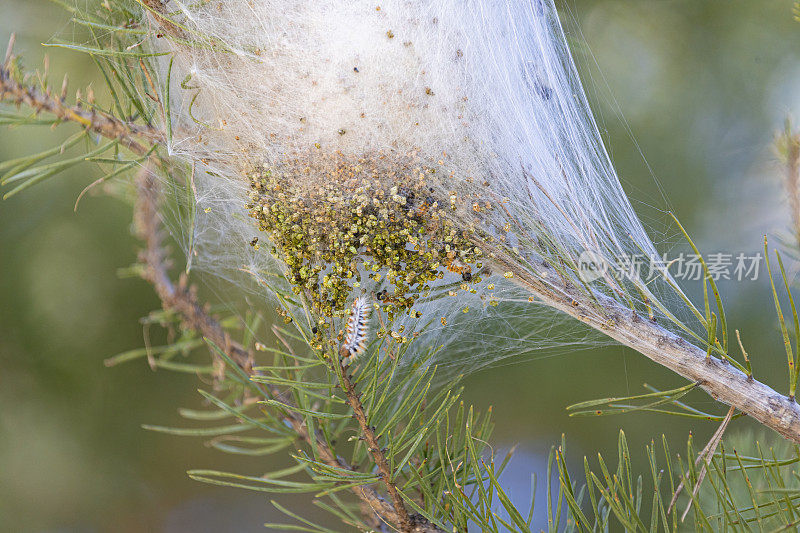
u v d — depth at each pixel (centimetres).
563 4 136
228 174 123
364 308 119
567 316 136
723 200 138
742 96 138
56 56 133
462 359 136
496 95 125
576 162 129
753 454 124
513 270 120
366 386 120
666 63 139
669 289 134
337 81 122
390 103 122
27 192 139
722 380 118
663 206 138
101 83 131
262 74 123
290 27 123
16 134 138
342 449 137
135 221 129
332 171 120
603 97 139
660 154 139
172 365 127
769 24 137
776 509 117
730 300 139
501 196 121
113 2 122
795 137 122
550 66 130
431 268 119
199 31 122
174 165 125
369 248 119
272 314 138
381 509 120
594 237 121
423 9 124
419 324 129
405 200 119
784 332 116
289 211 119
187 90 124
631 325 119
